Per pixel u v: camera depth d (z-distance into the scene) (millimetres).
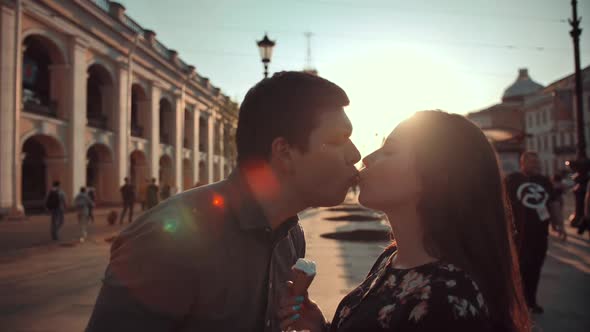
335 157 1194
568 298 5023
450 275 1031
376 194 1217
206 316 1076
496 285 1113
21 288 5746
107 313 978
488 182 1181
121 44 23797
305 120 1178
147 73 27594
